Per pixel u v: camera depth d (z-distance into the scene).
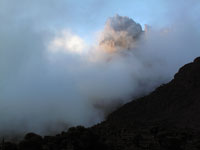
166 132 62.75
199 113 103.75
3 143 47.50
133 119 120.56
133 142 57.12
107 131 72.38
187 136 62.09
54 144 49.00
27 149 45.12
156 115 122.50
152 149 51.81
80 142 49.41
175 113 115.25
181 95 133.75
